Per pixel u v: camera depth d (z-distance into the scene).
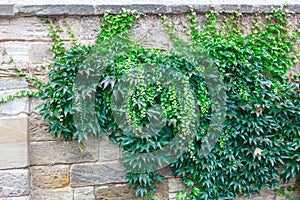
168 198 2.95
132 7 2.77
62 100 2.65
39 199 2.76
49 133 2.74
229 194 3.01
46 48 2.70
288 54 3.10
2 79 2.61
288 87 2.99
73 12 2.68
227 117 2.88
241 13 2.96
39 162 2.74
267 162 2.97
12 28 2.62
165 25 2.86
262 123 2.91
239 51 2.87
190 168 2.90
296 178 3.18
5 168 2.58
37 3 2.64
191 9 2.86
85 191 2.83
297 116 2.99
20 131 2.60
